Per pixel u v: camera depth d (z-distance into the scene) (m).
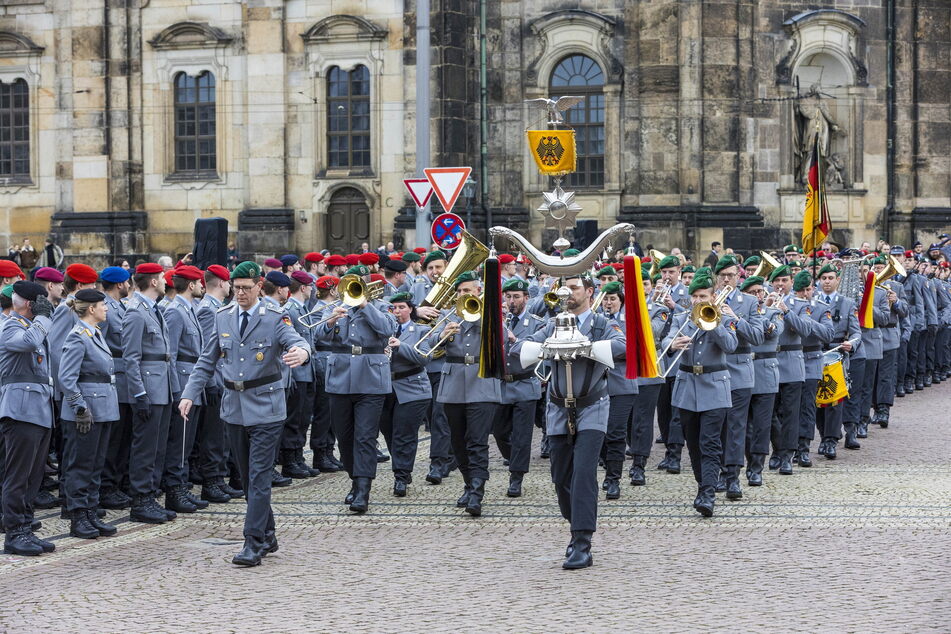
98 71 89.81
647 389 35.97
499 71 85.94
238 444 27.42
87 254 90.00
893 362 47.00
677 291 43.34
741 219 83.38
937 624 21.28
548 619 22.12
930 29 88.56
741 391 33.44
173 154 89.88
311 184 87.06
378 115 85.81
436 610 22.88
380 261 51.12
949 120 89.31
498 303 27.52
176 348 33.22
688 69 83.00
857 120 87.75
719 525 29.94
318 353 38.09
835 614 22.00
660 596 23.48
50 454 34.41
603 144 85.69
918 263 61.88
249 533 26.75
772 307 35.50
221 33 88.00
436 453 36.66
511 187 86.12
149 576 25.84
